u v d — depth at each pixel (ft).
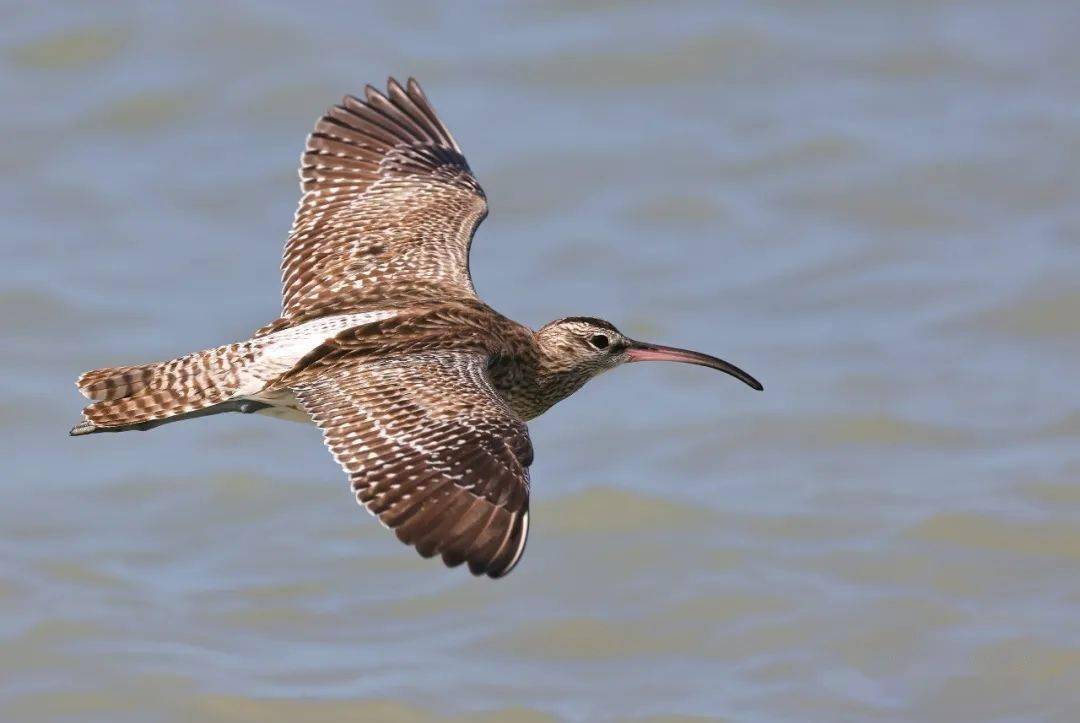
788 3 88.53
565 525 58.03
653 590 54.85
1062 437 61.16
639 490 59.41
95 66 82.53
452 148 48.65
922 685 51.06
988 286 69.36
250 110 80.12
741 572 55.62
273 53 83.20
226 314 67.77
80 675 50.96
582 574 55.83
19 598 54.19
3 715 49.57
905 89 82.74
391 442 35.68
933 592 54.49
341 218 45.85
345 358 38.34
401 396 36.60
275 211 73.87
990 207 74.49
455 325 41.29
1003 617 53.31
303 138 78.43
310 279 44.16
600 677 51.44
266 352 38.88
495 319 43.16
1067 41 86.17
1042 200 74.79
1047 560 55.67
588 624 53.67
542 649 52.80
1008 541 56.49
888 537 56.85
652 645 52.75
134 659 51.65
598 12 87.61
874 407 63.05
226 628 53.21
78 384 38.86
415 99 49.26
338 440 36.01
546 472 60.75
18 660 51.60
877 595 54.39
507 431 35.96
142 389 38.81
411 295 42.86
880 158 77.15
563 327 46.50
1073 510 57.57
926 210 74.38
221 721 49.52
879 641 52.75
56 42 83.76
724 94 82.23
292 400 39.11
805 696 50.57
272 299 68.64
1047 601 53.98
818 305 68.85
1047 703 50.34
